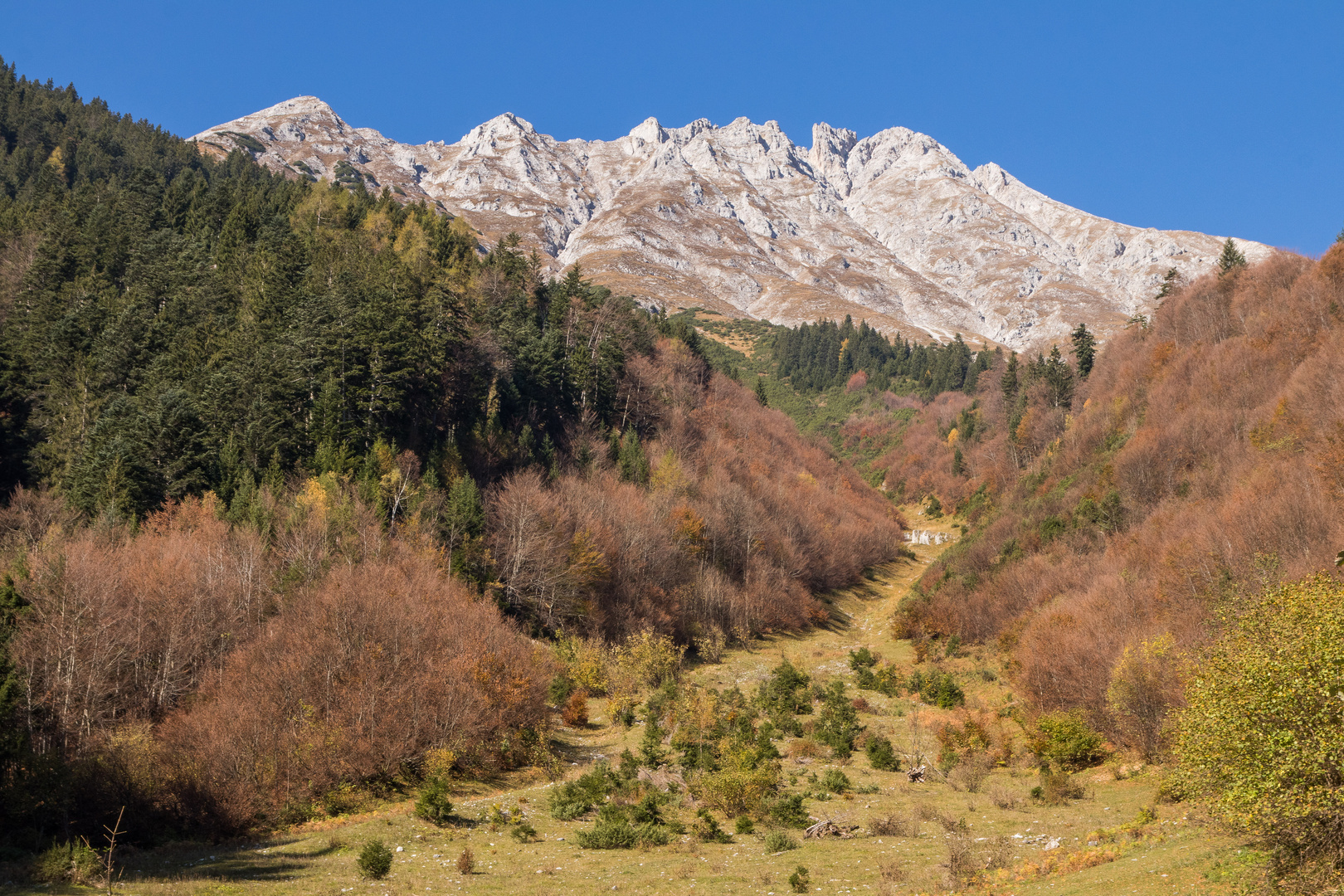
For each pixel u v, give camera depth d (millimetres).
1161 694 40188
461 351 94688
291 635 47094
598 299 136750
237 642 51500
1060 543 83875
